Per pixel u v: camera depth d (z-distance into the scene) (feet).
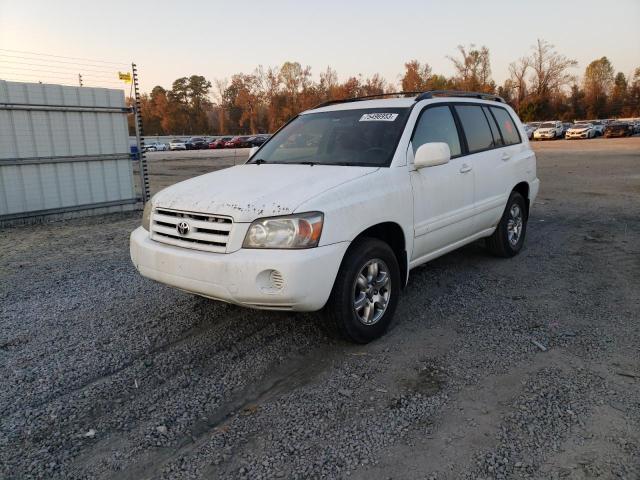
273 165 14.56
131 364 11.77
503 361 11.44
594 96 291.79
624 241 22.65
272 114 314.76
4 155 30.94
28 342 13.09
